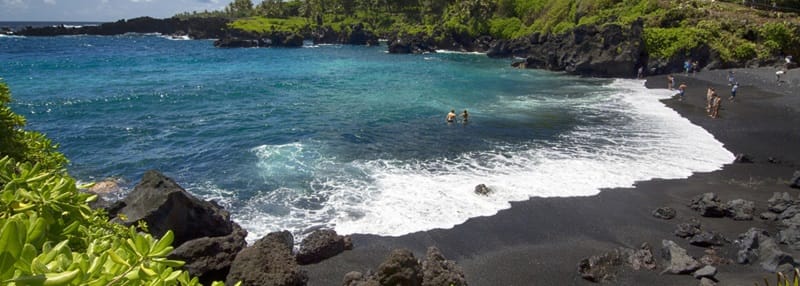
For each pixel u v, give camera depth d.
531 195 20.53
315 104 41.75
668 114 36.41
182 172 23.95
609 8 83.50
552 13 96.06
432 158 25.66
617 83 54.19
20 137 8.53
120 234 6.62
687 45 59.34
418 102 42.34
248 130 32.38
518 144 28.36
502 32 103.31
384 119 35.44
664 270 14.80
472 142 28.86
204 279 14.44
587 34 63.69
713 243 16.39
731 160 25.34
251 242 16.69
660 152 26.62
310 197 20.47
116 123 34.44
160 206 15.70
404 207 19.36
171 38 143.50
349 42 124.69
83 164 25.31
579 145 28.03
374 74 63.66
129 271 3.40
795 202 18.83
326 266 15.36
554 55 67.81
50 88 49.78
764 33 60.44
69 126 33.44
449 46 106.94
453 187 21.31
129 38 141.62
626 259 15.46
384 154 26.47
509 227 17.81
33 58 81.81
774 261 14.87
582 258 15.81
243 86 52.56
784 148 27.20
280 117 36.44
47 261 2.74
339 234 17.30
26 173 4.45
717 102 34.75
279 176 23.05
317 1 157.12
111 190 21.86
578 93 47.25
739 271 14.81
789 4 73.44
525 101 42.78
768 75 50.22
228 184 22.16
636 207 19.53
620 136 30.05
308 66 74.25
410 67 72.38
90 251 3.69
